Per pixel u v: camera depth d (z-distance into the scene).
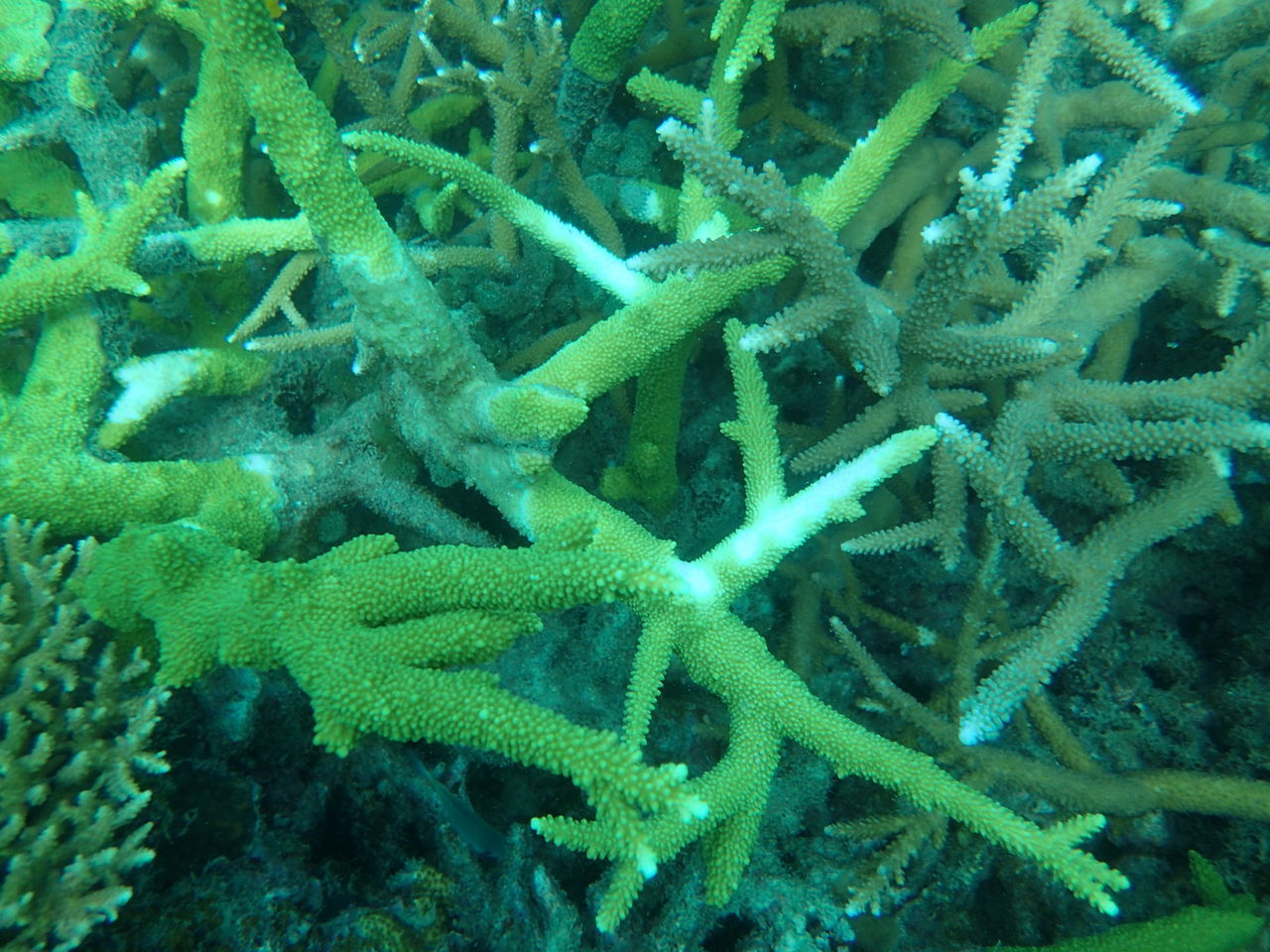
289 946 0.23
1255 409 0.27
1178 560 0.31
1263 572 0.31
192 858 0.23
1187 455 0.27
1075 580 0.26
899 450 0.25
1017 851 0.23
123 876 0.22
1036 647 0.26
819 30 0.29
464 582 0.21
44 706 0.22
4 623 0.23
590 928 0.26
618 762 0.19
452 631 0.21
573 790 0.31
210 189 0.31
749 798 0.24
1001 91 0.30
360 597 0.22
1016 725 0.30
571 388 0.26
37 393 0.26
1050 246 0.31
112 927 0.22
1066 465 0.29
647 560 0.25
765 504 0.26
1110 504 0.30
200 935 0.22
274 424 0.31
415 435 0.28
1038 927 0.29
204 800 0.24
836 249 0.25
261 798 0.25
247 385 0.31
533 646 0.30
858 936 0.27
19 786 0.21
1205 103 0.31
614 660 0.31
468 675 0.20
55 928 0.20
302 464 0.30
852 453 0.27
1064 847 0.22
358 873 0.25
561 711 0.30
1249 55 0.31
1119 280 0.29
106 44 0.31
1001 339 0.25
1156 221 0.31
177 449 0.30
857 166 0.26
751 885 0.27
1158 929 0.25
